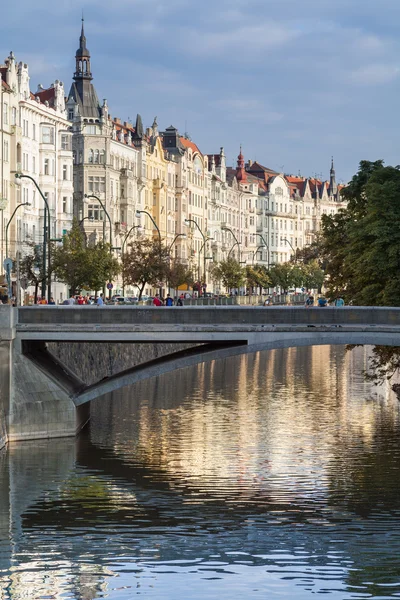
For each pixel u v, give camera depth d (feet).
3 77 477.36
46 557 174.81
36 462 234.17
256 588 160.86
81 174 620.90
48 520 193.88
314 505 201.98
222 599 156.66
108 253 444.96
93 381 279.90
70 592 160.04
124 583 163.02
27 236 470.80
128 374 259.60
